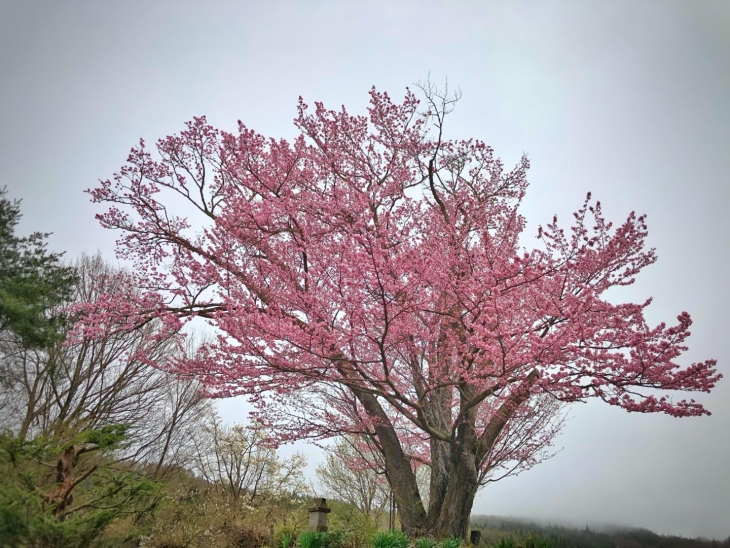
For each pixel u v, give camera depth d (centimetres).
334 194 1109
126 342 1680
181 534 1127
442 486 1086
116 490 658
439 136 1186
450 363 1084
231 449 1781
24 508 536
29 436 1335
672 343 763
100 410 1602
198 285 1095
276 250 1074
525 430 1120
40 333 955
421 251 948
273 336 854
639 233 999
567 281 965
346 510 1655
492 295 796
